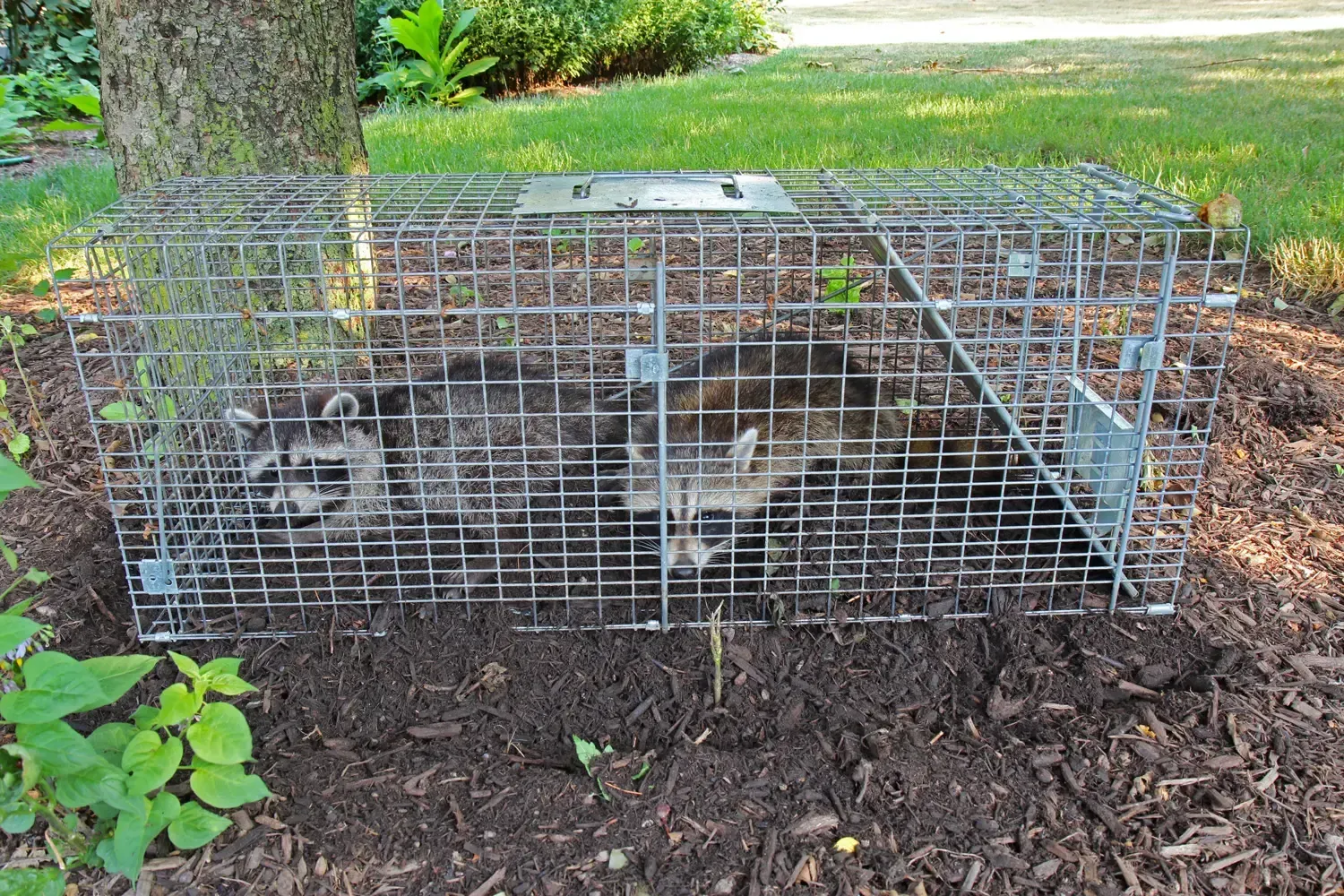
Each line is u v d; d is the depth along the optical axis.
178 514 4.08
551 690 3.62
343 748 3.37
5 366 5.81
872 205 4.45
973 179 4.45
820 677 3.67
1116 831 3.05
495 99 16.11
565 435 4.57
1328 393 5.34
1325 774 3.20
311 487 4.25
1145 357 3.61
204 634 3.83
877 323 6.23
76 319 3.39
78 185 8.88
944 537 4.33
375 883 2.90
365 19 15.70
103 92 5.03
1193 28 23.31
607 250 6.93
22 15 13.55
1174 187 7.75
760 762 3.30
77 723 3.42
